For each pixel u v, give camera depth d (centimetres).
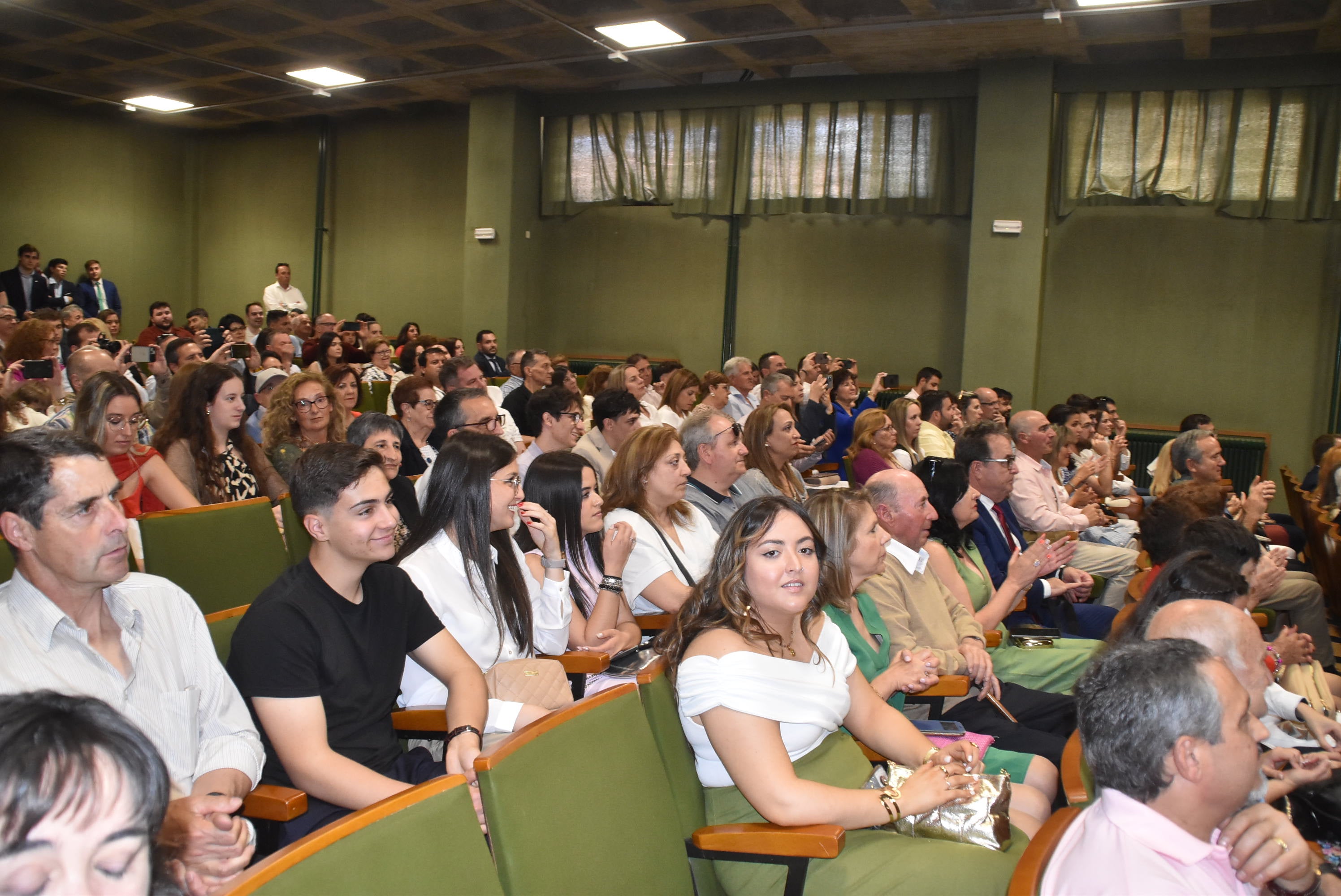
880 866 164
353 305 1205
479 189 1037
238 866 144
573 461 283
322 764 172
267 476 373
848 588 236
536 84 995
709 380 696
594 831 136
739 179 971
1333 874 153
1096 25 736
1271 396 830
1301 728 215
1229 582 209
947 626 273
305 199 1228
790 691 169
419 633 203
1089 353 878
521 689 222
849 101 923
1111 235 866
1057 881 123
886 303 950
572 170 1041
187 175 1301
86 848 68
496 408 388
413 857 109
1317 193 797
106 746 70
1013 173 844
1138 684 125
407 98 1080
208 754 171
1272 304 826
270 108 1145
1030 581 304
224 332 856
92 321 655
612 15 764
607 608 266
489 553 234
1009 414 806
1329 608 470
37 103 1155
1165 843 123
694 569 294
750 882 166
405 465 420
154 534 262
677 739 169
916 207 906
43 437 154
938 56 836
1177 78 821
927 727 233
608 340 1062
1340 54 776
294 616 180
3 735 68
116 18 838
